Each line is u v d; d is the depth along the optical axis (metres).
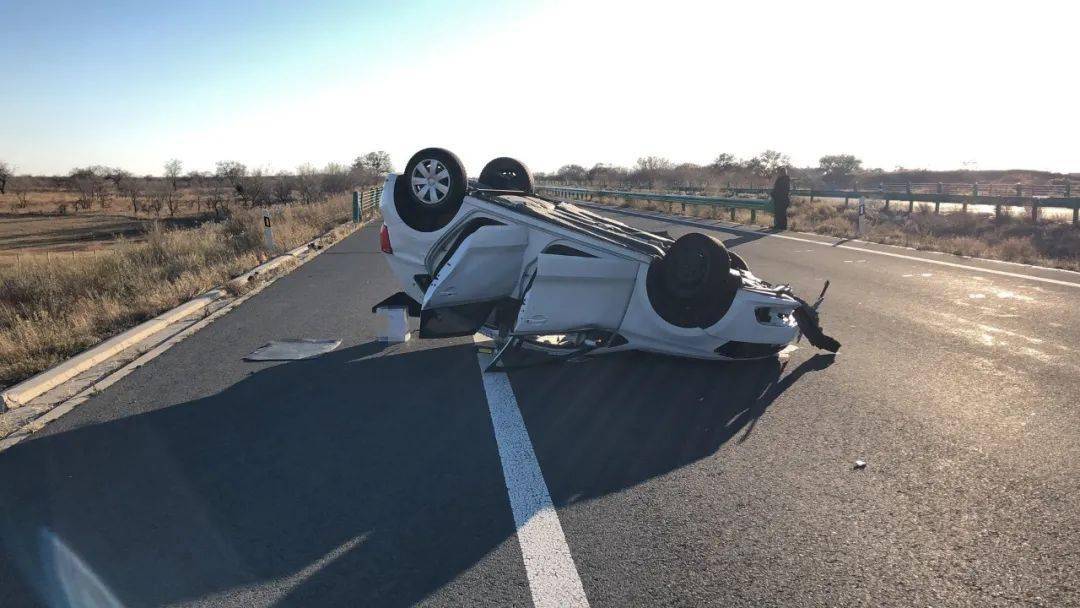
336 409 5.81
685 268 6.26
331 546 3.61
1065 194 31.28
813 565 3.34
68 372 6.97
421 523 3.83
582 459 4.67
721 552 3.47
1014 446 4.74
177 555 3.57
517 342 6.63
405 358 7.40
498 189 8.16
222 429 5.41
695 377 6.49
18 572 3.43
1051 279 12.05
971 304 9.84
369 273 14.36
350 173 68.12
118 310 9.74
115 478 4.55
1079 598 3.05
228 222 24.97
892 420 5.28
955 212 29.48
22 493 4.37
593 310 6.44
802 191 39.25
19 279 12.34
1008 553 3.42
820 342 7.08
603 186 70.00
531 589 3.19
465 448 4.90
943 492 4.08
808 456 4.64
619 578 3.26
